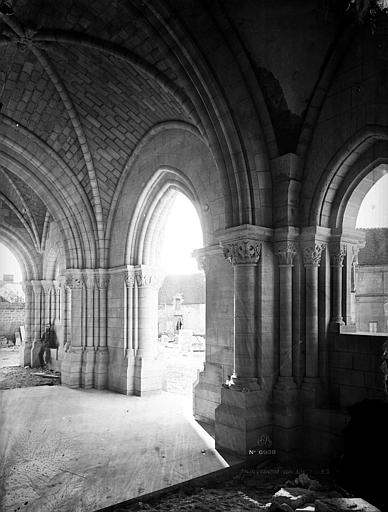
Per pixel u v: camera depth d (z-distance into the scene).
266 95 7.81
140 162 11.94
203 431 8.39
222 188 7.96
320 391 7.32
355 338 7.12
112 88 10.27
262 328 7.52
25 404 10.30
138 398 11.42
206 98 7.73
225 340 8.68
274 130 7.84
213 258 9.17
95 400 11.20
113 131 11.62
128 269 12.41
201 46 7.54
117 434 8.14
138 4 7.50
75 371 13.23
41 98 11.05
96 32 8.73
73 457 6.82
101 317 13.38
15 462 6.40
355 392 7.06
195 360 20.83
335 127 7.27
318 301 7.59
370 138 6.87
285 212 7.61
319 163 7.49
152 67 8.76
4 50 9.47
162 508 5.42
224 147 7.82
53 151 12.37
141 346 12.38
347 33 7.05
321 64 7.38
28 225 18.11
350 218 7.71
